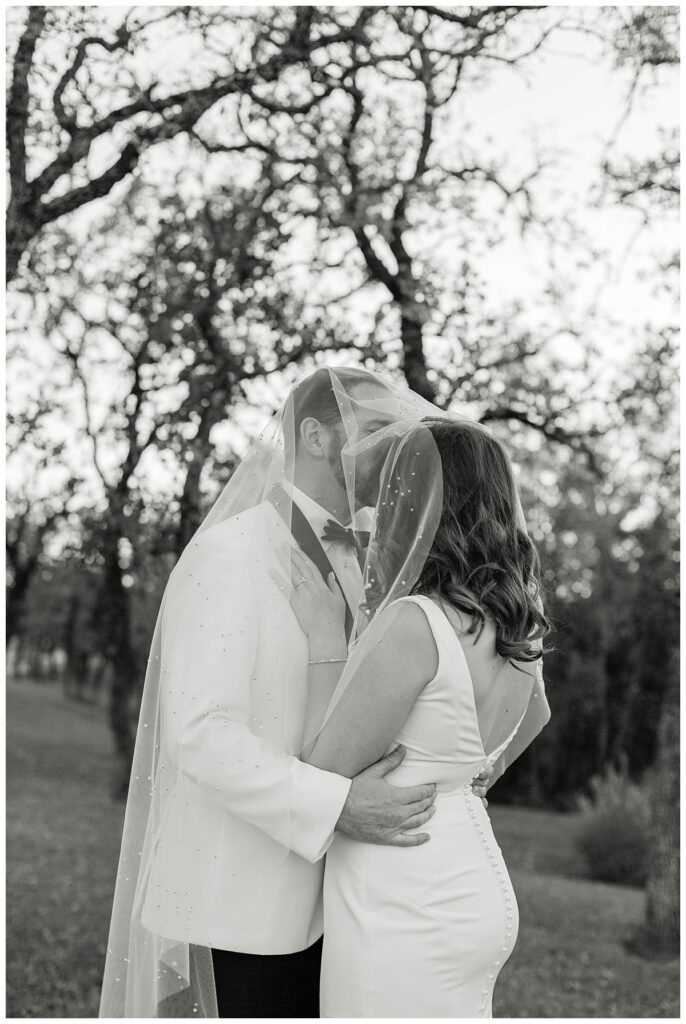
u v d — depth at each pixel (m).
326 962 2.05
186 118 3.63
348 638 2.31
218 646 2.07
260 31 3.74
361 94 4.38
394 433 2.20
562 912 7.73
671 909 6.48
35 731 19.20
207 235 4.92
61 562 6.59
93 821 10.46
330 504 2.36
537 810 15.26
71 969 5.34
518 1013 5.12
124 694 11.49
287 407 2.33
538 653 2.12
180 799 2.16
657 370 5.43
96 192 3.57
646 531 13.59
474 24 3.87
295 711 2.16
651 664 14.46
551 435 5.60
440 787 2.04
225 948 2.08
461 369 4.65
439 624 2.01
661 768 6.65
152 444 4.79
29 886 7.33
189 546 2.22
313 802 1.97
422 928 1.94
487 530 2.11
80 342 5.52
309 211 4.81
